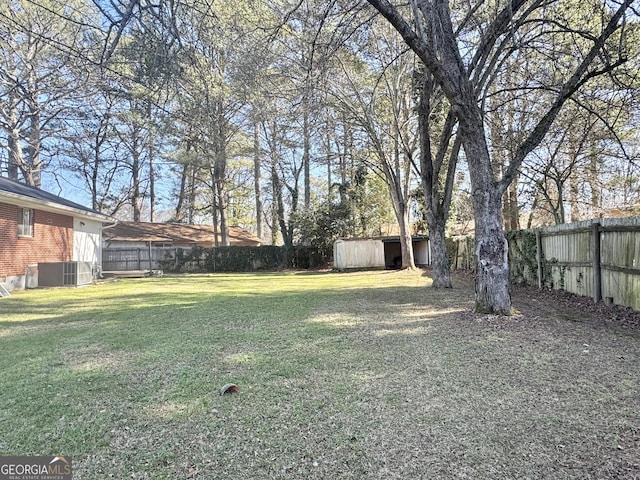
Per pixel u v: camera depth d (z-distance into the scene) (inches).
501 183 234.8
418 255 881.5
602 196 533.6
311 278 634.2
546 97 416.2
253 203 1250.0
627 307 231.8
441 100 404.8
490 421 99.8
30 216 490.6
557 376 130.3
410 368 142.7
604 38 217.5
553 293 323.3
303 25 322.0
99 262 695.1
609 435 91.4
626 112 326.0
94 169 962.1
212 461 84.7
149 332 216.8
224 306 311.1
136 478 79.0
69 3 225.8
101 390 128.3
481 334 189.6
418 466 80.9
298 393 121.3
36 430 100.6
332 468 81.0
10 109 601.6
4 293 402.6
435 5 231.1
